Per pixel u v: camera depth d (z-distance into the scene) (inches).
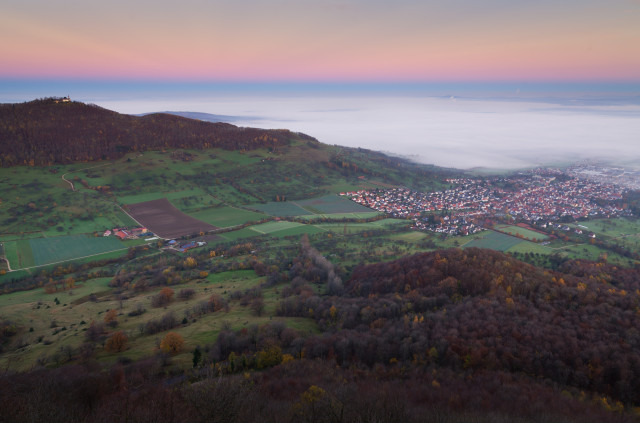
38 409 1046.4
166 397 1021.8
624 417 1499.8
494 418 1270.9
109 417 983.6
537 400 1536.7
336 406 1050.1
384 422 1025.5
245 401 1043.3
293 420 983.6
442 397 1513.3
